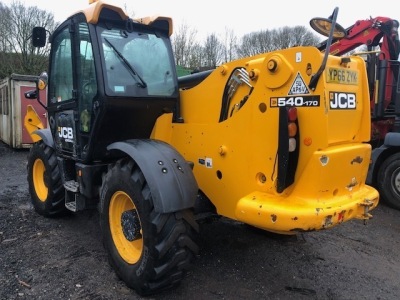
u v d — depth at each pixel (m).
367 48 6.51
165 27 3.50
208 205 3.26
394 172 5.32
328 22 3.36
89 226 4.29
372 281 3.22
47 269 3.26
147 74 3.35
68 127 3.77
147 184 2.76
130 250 3.05
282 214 2.46
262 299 2.89
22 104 10.19
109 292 2.92
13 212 4.79
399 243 4.08
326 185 2.58
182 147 3.38
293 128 2.54
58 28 3.72
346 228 4.46
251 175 2.82
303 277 3.24
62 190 4.29
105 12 3.17
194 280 3.13
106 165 3.53
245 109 2.82
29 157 4.74
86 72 3.35
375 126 6.41
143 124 3.48
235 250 3.69
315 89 2.48
